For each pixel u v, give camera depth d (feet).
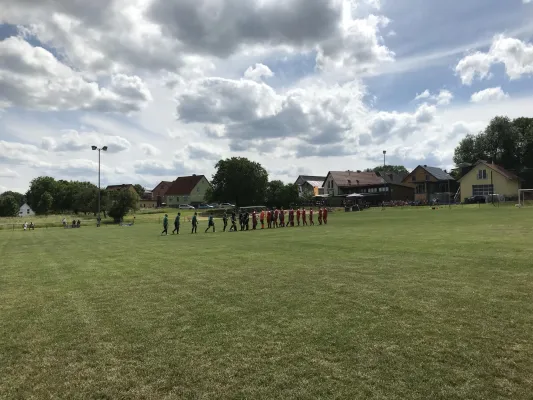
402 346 17.93
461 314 21.99
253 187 275.39
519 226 78.18
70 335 21.38
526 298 24.61
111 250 66.64
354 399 13.71
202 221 187.93
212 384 15.20
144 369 16.72
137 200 219.00
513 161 306.55
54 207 416.67
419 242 57.26
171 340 19.95
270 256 49.49
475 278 30.89
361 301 25.55
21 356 18.66
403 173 422.00
